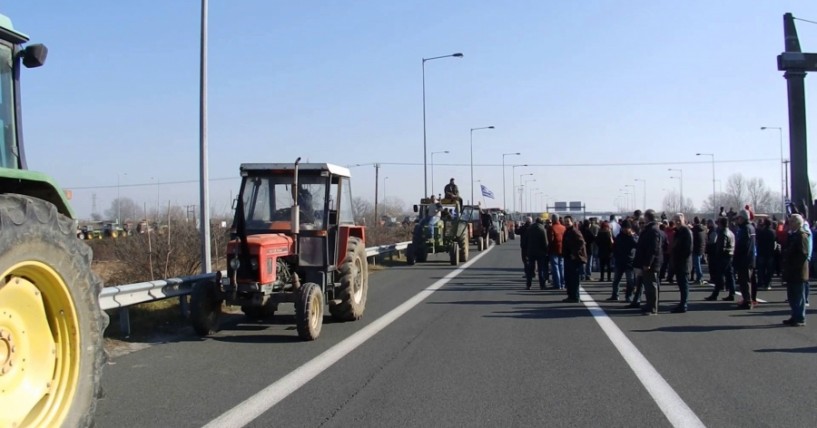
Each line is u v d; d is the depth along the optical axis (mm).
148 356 8773
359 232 12703
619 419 5953
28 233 4309
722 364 8234
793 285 11281
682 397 6680
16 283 4383
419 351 9078
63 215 4957
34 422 4422
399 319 12039
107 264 19906
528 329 10930
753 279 13906
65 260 4660
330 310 11672
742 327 11148
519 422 5867
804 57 20156
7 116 5062
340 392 6906
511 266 25594
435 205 27172
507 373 7758
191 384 7254
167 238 16922
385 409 6277
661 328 11055
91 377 4887
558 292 16641
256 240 9977
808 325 11328
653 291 12781
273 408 6320
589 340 9914
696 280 18484
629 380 7406
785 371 7852
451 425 5785
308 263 10898
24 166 5145
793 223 11312
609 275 19734
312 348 9328
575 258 14594
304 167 11195
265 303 10102
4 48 5070
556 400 6590
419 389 7020
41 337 4598
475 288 17562
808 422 5840
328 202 11234
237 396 6758
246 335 10367
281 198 11320
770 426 5738
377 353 8945
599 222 20938
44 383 4566
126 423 5852
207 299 10102
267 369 7988
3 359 4293
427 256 29203
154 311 11859
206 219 13836
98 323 5008
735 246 13672
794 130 20484
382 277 20953
